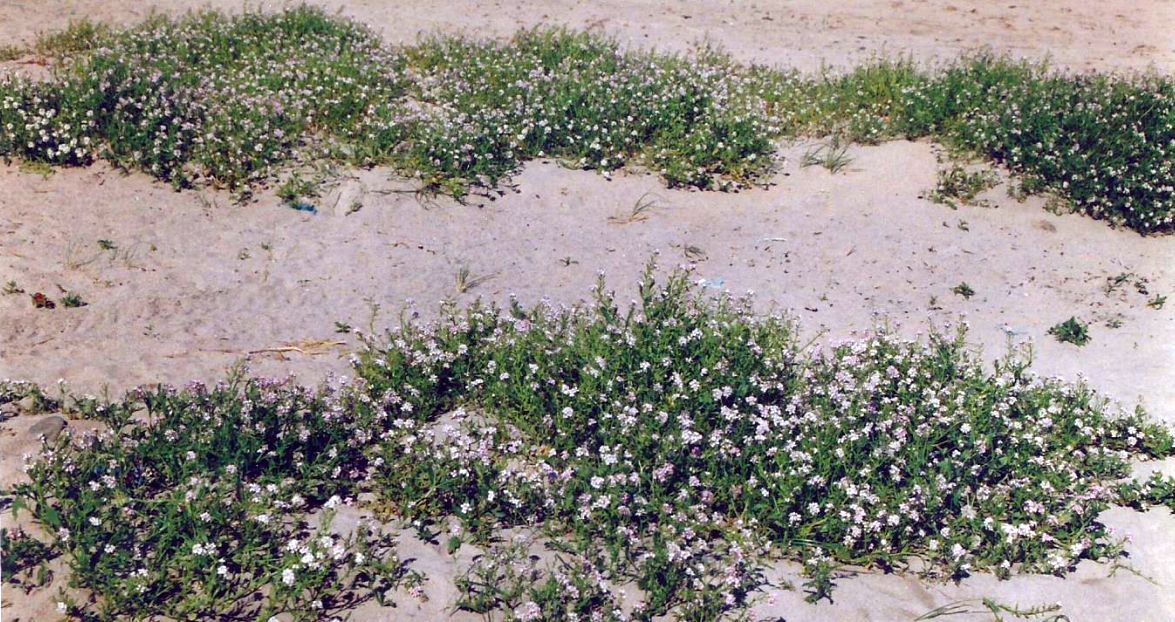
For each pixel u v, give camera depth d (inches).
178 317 177.9
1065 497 152.2
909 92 245.4
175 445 148.4
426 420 161.5
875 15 311.9
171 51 249.0
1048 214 218.5
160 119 216.4
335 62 244.1
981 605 141.6
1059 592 143.8
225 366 168.2
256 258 193.5
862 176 227.9
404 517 146.3
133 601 132.5
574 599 136.4
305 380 166.7
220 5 288.4
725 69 262.7
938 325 187.8
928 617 139.6
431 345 166.7
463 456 149.6
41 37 254.1
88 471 143.7
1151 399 172.1
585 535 144.7
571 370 165.2
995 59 273.9
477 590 137.5
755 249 205.8
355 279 191.2
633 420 153.4
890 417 158.4
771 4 319.0
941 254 206.2
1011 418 164.1
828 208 218.4
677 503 146.5
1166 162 217.9
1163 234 215.0
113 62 232.8
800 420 155.9
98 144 213.0
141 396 156.2
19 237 189.8
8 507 140.4
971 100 243.4
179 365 167.6
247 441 149.4
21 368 163.2
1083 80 251.0
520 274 195.5
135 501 141.6
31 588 133.4
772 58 275.4
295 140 221.5
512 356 166.9
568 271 196.9
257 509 141.6
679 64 258.1
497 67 247.9
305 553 136.5
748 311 180.5
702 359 165.0
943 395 164.2
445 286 190.9
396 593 136.9
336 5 292.8
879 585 143.3
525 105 235.0
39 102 216.4
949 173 227.9
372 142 220.1
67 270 184.5
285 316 181.0
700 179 224.2
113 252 189.8
